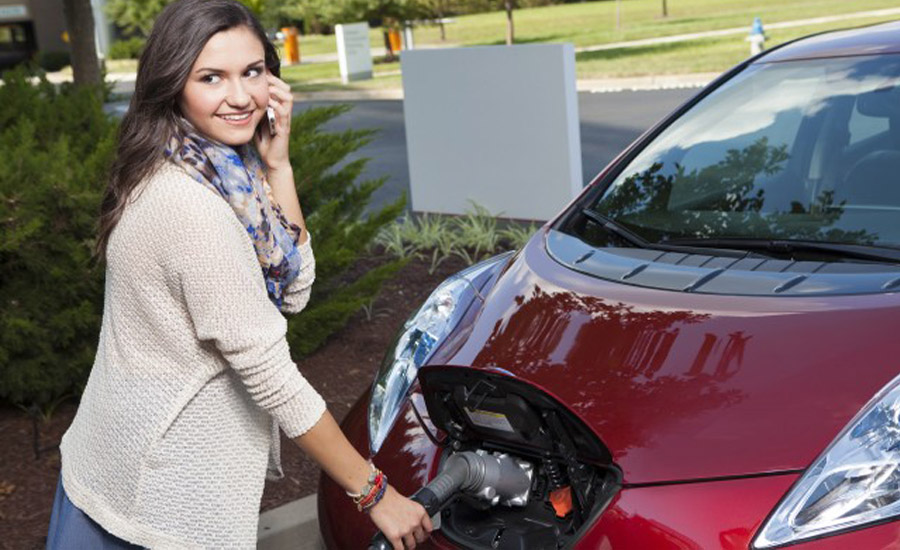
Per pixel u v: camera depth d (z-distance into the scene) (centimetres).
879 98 336
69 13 828
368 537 264
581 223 336
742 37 2269
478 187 850
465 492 245
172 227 196
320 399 207
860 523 208
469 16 4891
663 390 239
